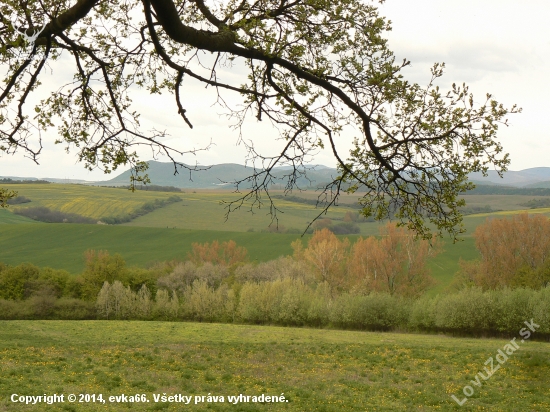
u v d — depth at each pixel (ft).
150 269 305.12
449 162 22.50
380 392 74.08
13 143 23.50
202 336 182.09
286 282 241.96
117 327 209.15
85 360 91.66
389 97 22.26
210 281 288.10
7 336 165.58
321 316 220.64
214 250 334.44
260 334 190.08
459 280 258.37
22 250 365.40
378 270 249.14
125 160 24.07
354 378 86.79
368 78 22.52
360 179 22.63
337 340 170.40
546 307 179.11
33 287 270.46
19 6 20.57
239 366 92.73
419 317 204.13
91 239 386.73
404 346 138.62
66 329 199.52
